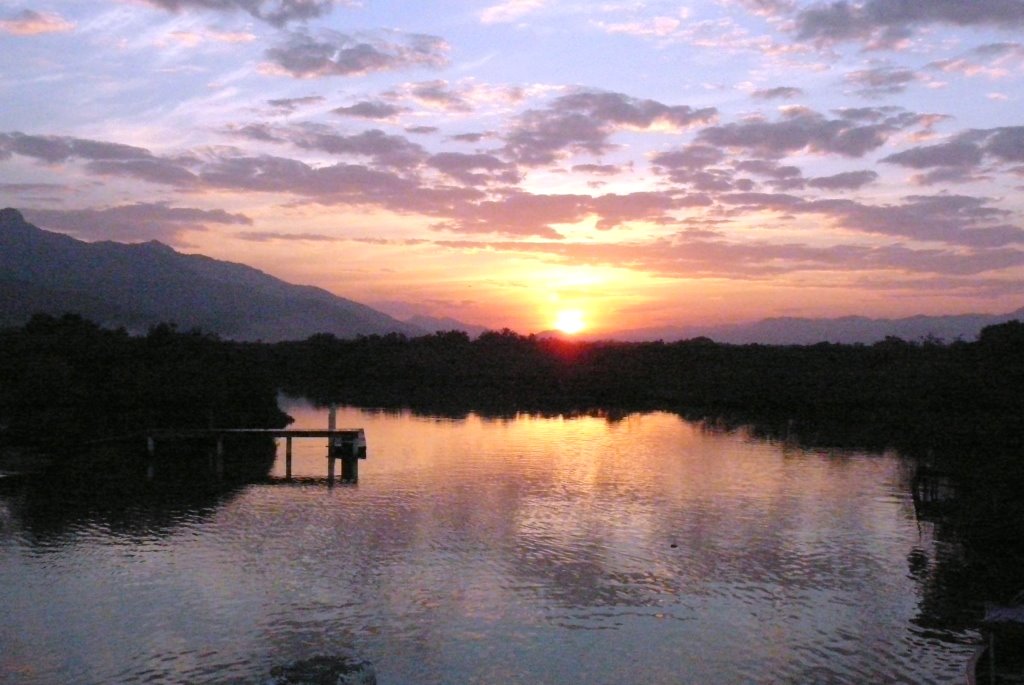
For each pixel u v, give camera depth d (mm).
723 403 79875
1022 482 30688
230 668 20031
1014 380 57469
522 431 62344
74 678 19453
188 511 35219
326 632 22172
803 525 33531
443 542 30438
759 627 22953
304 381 105625
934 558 29141
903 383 68875
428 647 21359
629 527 32875
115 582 25828
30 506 36156
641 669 20344
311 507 36000
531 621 23125
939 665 20703
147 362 60656
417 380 101062
